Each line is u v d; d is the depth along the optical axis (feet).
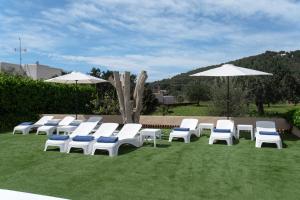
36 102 69.10
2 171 30.22
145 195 23.45
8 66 150.71
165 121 62.85
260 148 40.27
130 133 42.34
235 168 30.66
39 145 43.96
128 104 52.90
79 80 62.85
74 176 28.43
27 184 26.16
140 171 29.96
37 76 162.20
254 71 49.57
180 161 33.71
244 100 70.49
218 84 72.95
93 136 40.42
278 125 53.93
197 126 50.55
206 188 24.91
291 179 26.96
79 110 81.05
